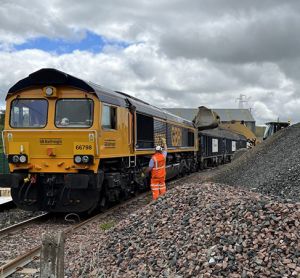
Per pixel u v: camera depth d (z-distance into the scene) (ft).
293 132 75.10
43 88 40.19
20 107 40.78
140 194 59.57
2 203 48.44
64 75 39.45
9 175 39.63
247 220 20.74
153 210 27.43
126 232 25.55
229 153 157.58
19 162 39.68
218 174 75.66
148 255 21.48
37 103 40.55
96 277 21.03
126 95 53.52
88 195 39.73
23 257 26.40
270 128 119.65
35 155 39.75
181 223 23.71
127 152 48.03
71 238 33.50
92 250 24.80
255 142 168.35
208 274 17.79
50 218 42.50
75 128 39.32
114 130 43.52
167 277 18.66
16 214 45.32
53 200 40.14
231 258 18.53
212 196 26.73
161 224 24.76
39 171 39.60
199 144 111.24
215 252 19.08
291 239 18.90
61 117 39.93
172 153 77.41
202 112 118.32
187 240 21.40
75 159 38.81
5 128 40.70
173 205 26.86
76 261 24.09
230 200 24.21
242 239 19.56
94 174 38.93
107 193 43.65
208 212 23.18
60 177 39.70
